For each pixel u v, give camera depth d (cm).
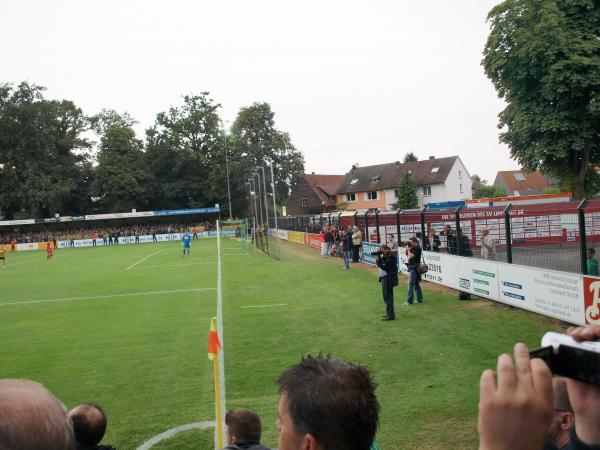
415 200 6109
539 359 110
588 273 1161
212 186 7319
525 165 2908
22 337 1363
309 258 3222
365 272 2328
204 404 796
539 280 1195
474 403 719
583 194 2873
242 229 4509
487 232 1496
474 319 1241
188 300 1808
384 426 665
